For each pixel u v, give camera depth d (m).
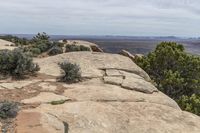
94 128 8.02
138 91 12.45
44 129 7.43
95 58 17.39
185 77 22.38
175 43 24.92
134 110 9.73
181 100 17.66
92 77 13.92
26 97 10.04
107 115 8.96
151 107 10.16
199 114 16.69
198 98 18.36
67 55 17.84
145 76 16.52
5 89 10.77
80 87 11.79
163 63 22.83
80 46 30.38
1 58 12.81
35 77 13.08
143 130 8.41
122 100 10.67
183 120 9.46
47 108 9.02
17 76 12.78
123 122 8.71
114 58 17.77
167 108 10.30
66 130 7.69
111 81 13.23
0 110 7.95
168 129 8.63
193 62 22.58
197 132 8.69
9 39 42.88
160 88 20.47
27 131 7.22
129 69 16.20
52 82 12.39
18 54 13.15
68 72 13.06
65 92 11.02
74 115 8.59
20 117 8.03
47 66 15.45
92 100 10.32
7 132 7.10
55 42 30.39
